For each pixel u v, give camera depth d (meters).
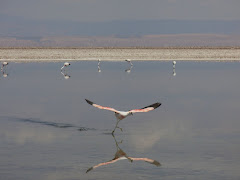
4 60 94.50
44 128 23.78
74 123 25.09
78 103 32.50
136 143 20.42
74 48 177.12
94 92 39.06
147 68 71.06
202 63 82.94
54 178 15.36
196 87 43.03
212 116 27.38
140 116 27.47
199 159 17.67
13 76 56.31
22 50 150.38
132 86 44.03
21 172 15.94
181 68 69.75
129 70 65.00
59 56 114.62
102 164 17.06
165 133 22.53
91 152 18.81
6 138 21.41
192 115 27.80
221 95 37.16
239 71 62.06
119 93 38.28
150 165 16.92
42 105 31.64
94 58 105.81
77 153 18.56
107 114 28.05
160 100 34.16
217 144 20.16
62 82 48.69
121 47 179.25
